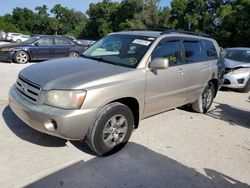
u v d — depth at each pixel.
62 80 3.84
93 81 3.88
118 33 5.58
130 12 69.06
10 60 13.60
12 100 4.20
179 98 5.53
